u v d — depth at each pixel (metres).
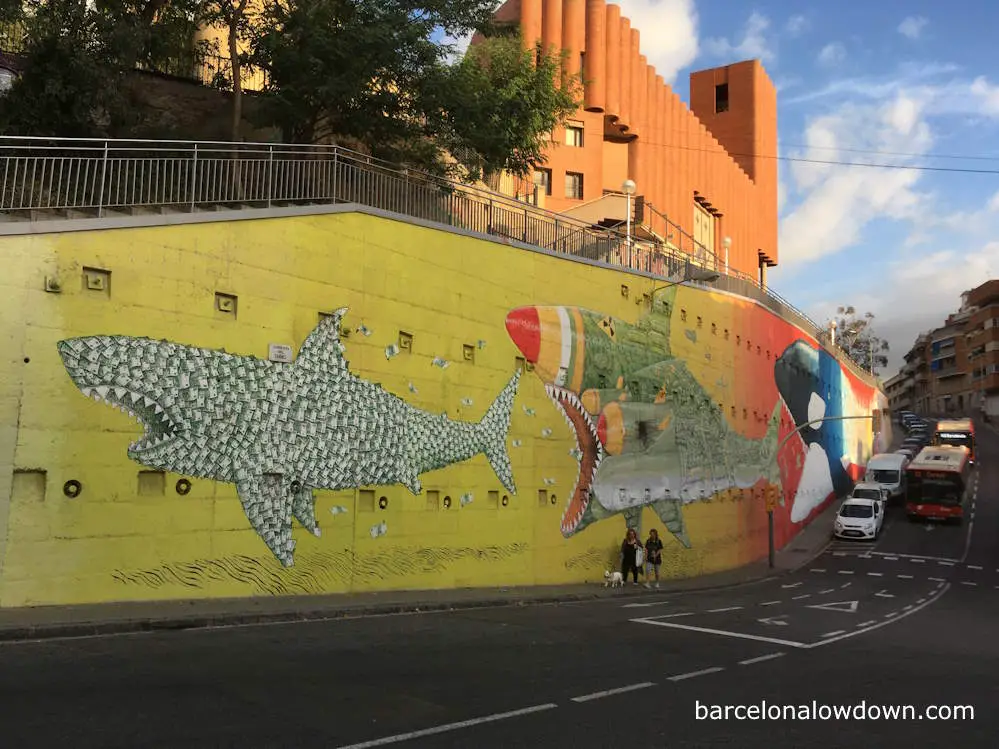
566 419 24.34
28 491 12.42
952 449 51.91
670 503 29.12
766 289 40.97
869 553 38.41
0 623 10.59
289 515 15.99
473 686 8.74
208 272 14.95
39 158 13.65
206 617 12.28
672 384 29.91
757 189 61.66
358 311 17.80
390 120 22.72
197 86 23.41
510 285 22.56
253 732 6.63
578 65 41.72
